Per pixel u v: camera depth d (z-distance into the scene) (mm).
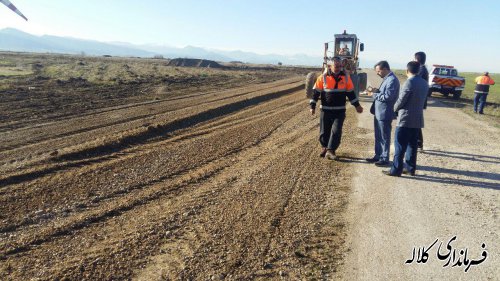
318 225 4930
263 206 5453
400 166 6988
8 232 4547
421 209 5547
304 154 8430
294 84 27578
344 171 7289
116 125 10961
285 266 3969
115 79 25359
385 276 3852
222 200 5652
